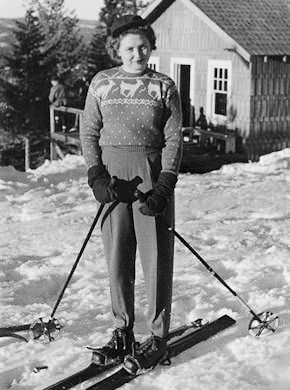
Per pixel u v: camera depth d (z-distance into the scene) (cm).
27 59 3250
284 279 518
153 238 345
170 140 341
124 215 346
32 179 1083
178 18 2000
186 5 1906
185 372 348
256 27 1848
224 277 532
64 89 2212
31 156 3247
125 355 354
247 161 1806
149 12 2059
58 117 2292
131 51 334
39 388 342
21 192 979
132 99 337
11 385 350
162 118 342
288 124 1889
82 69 3784
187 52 1986
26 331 424
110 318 442
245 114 1820
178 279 525
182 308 454
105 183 336
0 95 3212
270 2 1973
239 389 329
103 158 347
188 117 2064
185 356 368
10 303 491
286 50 1794
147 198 331
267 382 337
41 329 396
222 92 1888
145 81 338
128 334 360
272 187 982
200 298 470
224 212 809
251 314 427
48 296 519
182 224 737
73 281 548
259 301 461
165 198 332
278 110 1861
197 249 618
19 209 868
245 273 531
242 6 1922
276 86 1842
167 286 354
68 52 4028
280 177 1077
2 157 3238
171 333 392
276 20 1906
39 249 651
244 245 627
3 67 3272
